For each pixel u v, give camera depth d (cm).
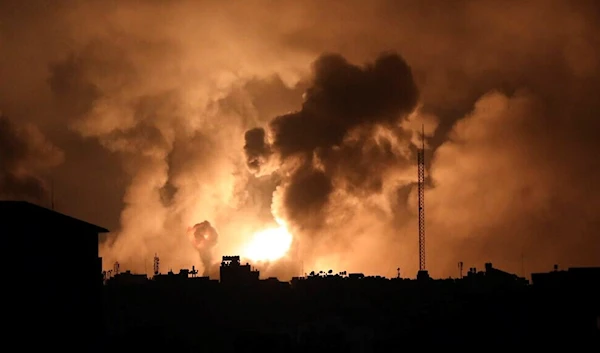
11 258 19750
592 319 16300
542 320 17725
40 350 19975
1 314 19400
